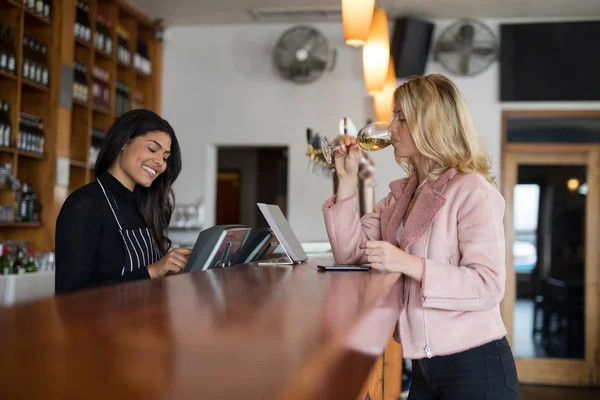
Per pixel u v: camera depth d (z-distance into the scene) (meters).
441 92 1.69
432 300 1.50
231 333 0.56
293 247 1.99
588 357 6.04
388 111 4.68
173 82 6.66
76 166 5.46
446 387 1.61
